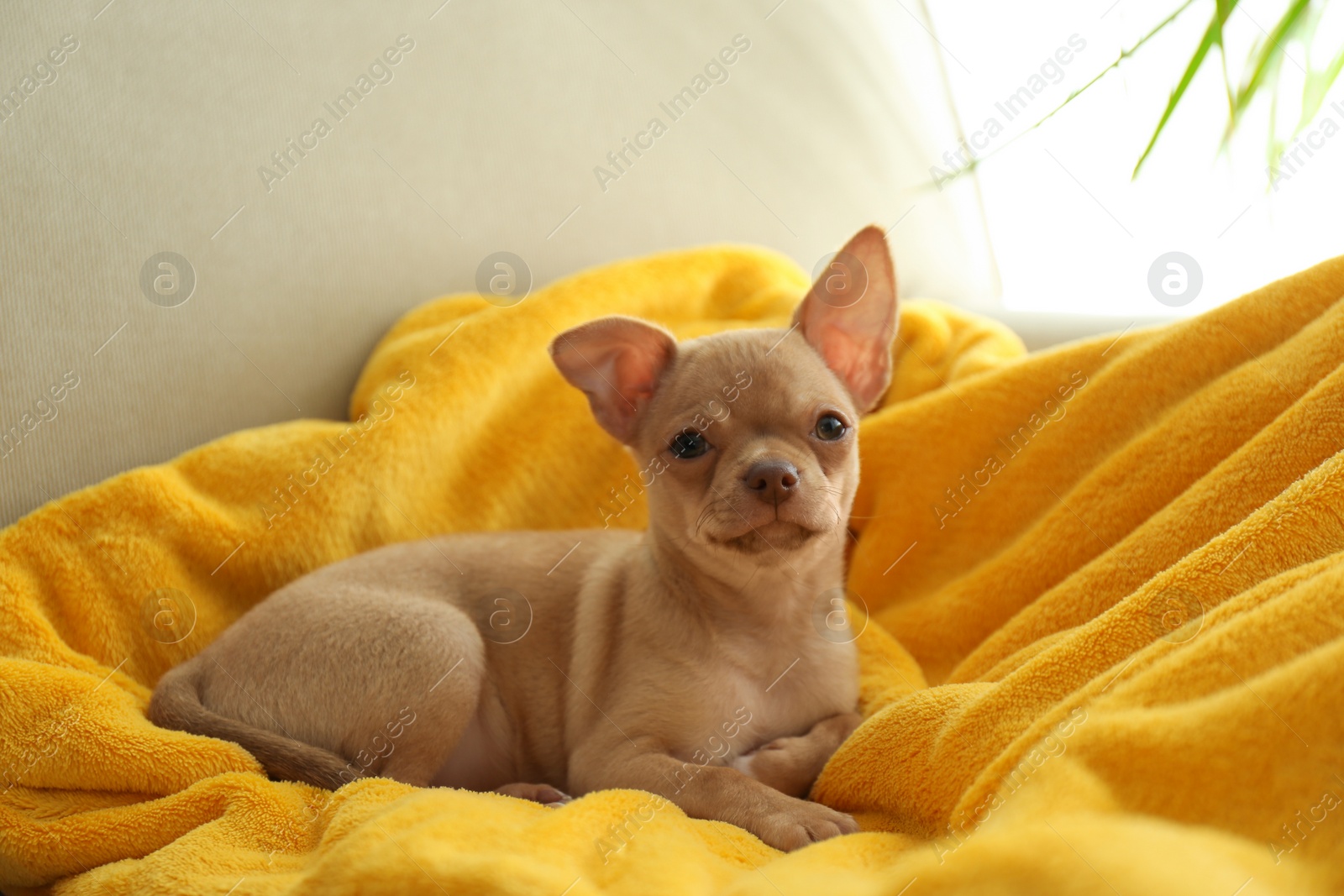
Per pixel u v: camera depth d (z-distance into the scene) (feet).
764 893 4.73
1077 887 4.25
